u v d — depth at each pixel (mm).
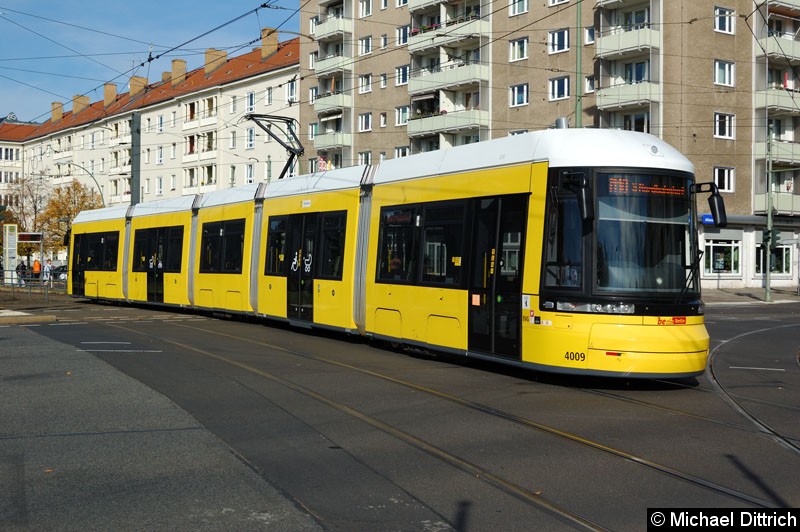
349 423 8492
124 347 15164
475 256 12297
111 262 28578
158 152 72500
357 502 5793
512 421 8680
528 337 11078
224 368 12391
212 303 21891
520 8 43531
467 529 5242
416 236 13852
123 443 7551
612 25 39812
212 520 5371
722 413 9375
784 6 40969
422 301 13477
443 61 47656
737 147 40906
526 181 11445
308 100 57719
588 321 10469
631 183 10758
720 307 34656
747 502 5891
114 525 5270
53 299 34781
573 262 10688
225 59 69000
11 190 78812
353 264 15703
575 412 9242
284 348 15133
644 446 7613
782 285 44094
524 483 6316
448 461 6988
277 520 5379
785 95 41688
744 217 41281
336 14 56719
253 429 8164
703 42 39406
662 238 10742
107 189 81500
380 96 52531
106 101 85312
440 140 47125
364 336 16891
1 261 57031
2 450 7281
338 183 16578
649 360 10266
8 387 10633
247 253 20188
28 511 5566
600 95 39219
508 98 44125
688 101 39031
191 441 7633
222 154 64438
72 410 9102
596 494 6039
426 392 10438
